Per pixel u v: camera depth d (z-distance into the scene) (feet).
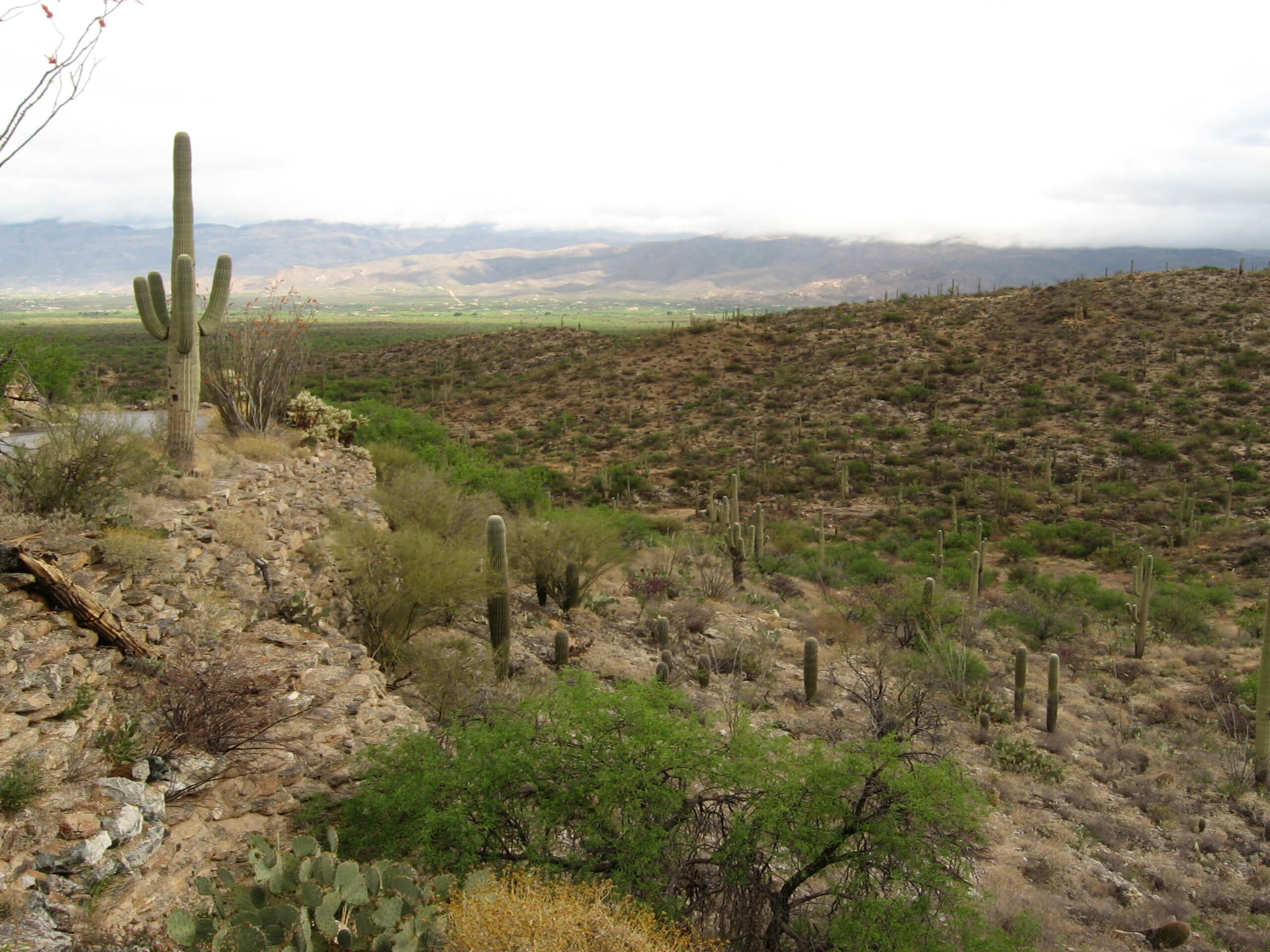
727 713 28.76
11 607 20.26
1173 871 35.35
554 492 147.23
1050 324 212.23
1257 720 48.32
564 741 21.12
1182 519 128.06
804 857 20.47
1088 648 76.13
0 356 43.42
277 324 59.16
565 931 14.60
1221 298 206.39
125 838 15.64
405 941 14.49
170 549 27.30
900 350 211.00
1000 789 41.39
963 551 119.14
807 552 111.45
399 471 57.16
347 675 26.40
